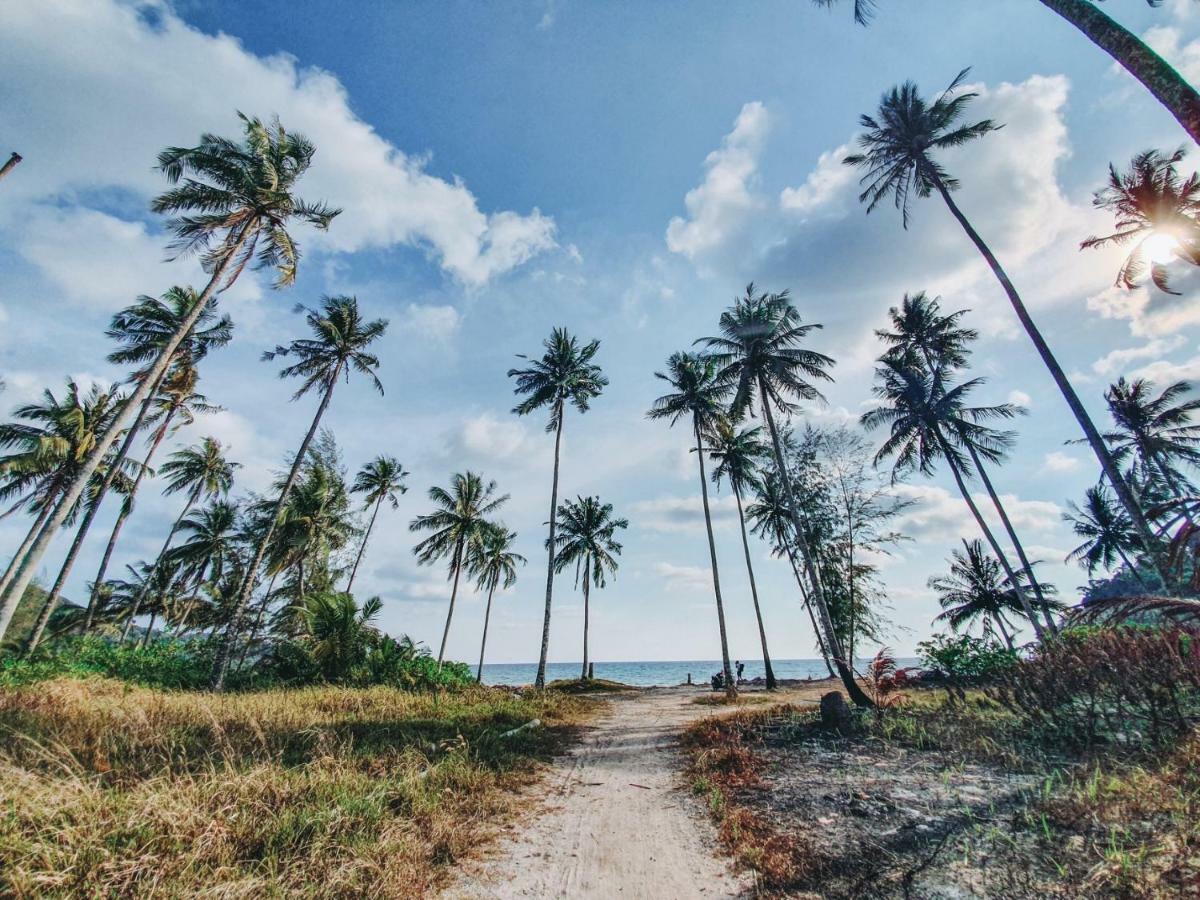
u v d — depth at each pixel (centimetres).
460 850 468
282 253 1720
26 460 1962
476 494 3503
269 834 422
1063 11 418
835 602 2066
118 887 320
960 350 2423
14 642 2230
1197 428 2522
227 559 3162
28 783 419
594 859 473
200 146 1572
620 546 3750
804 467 2177
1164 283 1727
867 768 705
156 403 2417
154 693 1186
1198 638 401
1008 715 845
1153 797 469
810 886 401
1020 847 420
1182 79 338
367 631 1952
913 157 1773
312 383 2294
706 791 675
